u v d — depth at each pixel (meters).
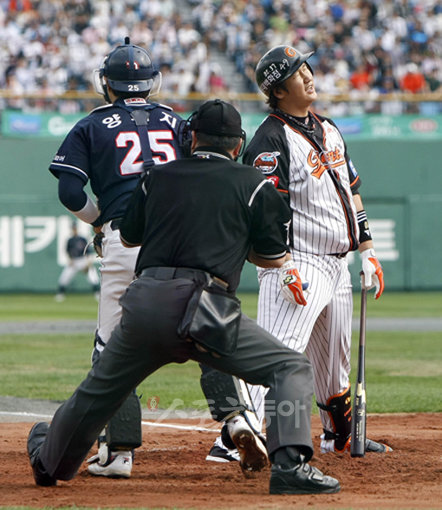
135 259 18.55
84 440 16.56
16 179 89.25
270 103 20.64
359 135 92.38
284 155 20.06
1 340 53.31
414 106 93.44
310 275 20.03
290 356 16.03
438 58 102.00
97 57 96.94
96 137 18.98
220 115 16.41
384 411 30.39
